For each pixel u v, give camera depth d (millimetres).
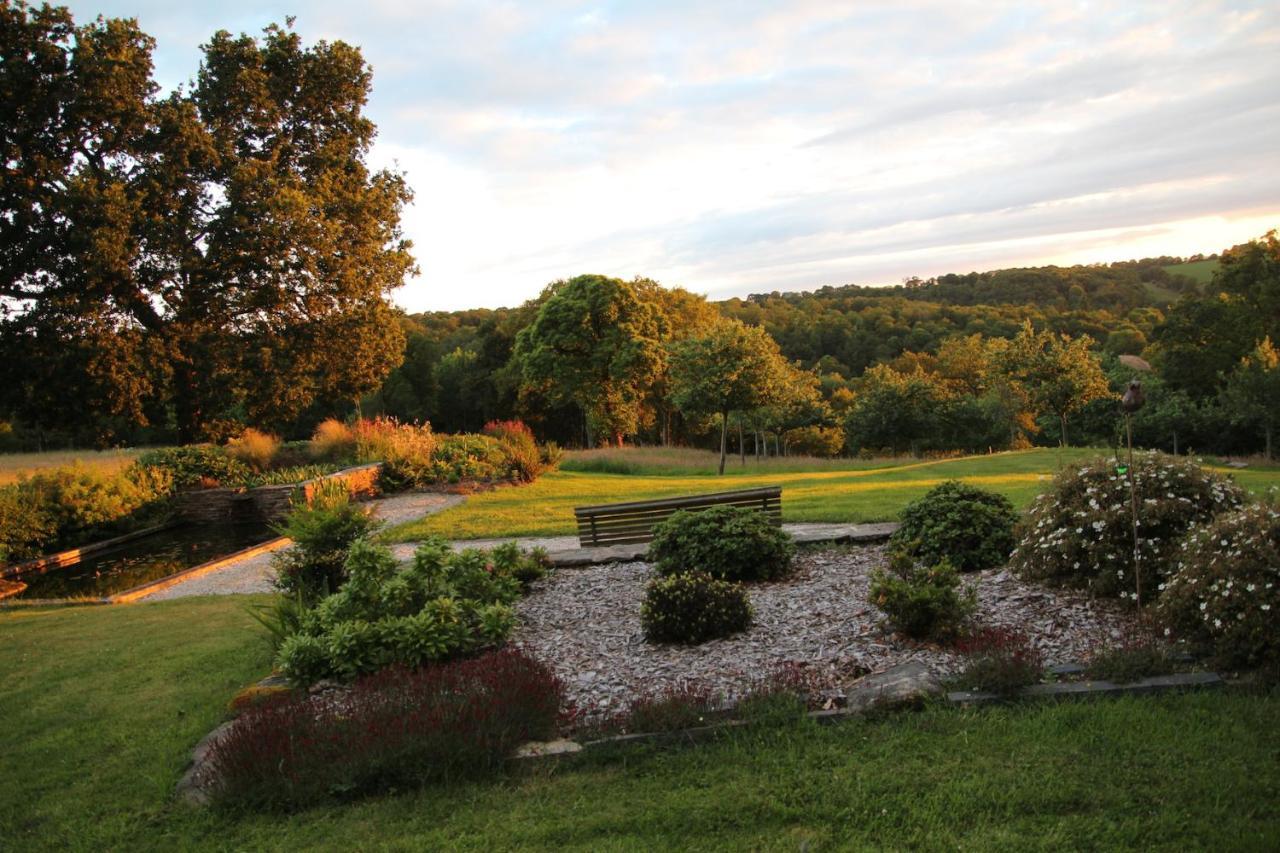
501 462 21531
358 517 8078
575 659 5434
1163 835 2898
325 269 23422
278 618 6441
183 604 9492
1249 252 39625
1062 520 5770
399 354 26781
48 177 20188
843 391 53125
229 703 5145
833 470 23453
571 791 3646
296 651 5297
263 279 22484
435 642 5352
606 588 7324
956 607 5051
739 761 3762
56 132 20391
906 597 5070
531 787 3705
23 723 5344
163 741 4734
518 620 6328
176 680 5969
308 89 24578
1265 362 31328
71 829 3791
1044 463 20625
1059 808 3154
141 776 4285
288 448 22469
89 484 16250
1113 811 3086
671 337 44906
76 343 19953
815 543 8328
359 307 24938
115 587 12234
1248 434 33969
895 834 3072
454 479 19969
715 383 22641
